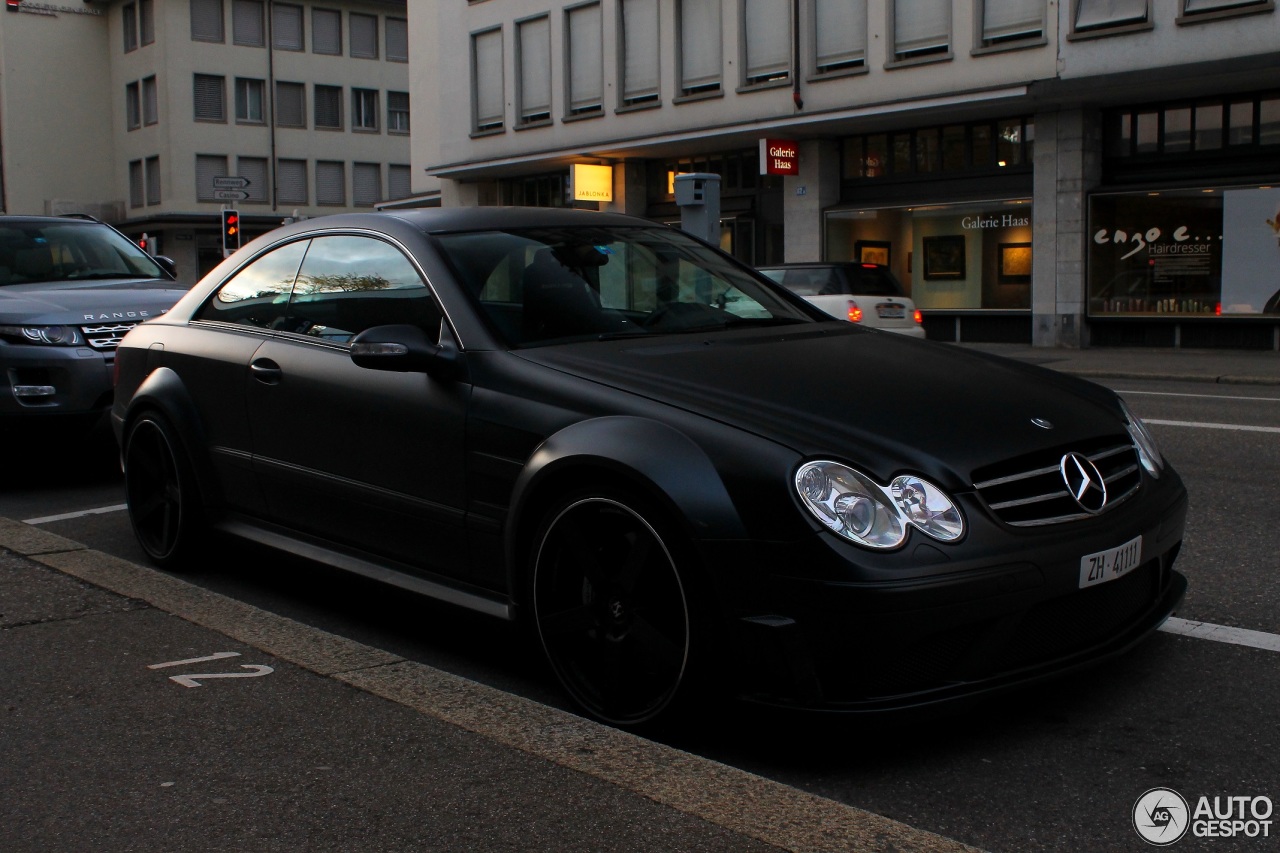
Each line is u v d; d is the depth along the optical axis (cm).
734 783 309
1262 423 991
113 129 5500
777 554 315
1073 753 338
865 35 2347
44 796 311
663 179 2902
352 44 5431
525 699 369
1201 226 2011
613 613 352
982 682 324
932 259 2377
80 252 924
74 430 773
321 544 471
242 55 5147
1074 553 334
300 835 287
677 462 332
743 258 2761
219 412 510
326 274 484
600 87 2884
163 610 469
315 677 393
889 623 307
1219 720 358
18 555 555
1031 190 2227
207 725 355
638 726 347
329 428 452
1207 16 1903
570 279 444
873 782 322
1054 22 2080
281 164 5275
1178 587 399
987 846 286
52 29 5375
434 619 475
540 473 364
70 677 397
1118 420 390
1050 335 2186
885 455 327
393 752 333
